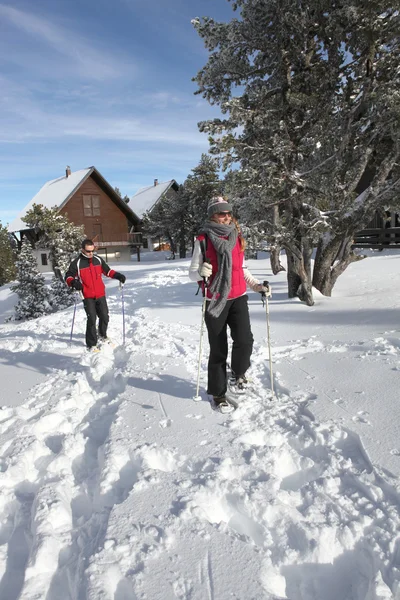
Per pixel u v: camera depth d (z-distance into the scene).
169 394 3.80
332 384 3.72
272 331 6.15
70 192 41.47
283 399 3.50
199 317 7.96
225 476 2.45
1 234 33.78
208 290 3.39
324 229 7.59
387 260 15.15
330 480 2.30
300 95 7.87
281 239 7.79
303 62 8.62
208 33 9.21
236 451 2.68
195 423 3.13
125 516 2.05
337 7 7.82
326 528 1.93
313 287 9.04
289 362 4.50
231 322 3.54
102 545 1.84
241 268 3.50
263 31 8.73
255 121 8.19
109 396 4.17
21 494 2.45
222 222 3.42
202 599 1.59
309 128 8.55
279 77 8.70
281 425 3.07
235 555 1.81
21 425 3.30
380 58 8.05
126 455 2.68
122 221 45.78
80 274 6.09
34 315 20.22
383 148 8.49
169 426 3.09
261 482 2.33
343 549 1.89
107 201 44.78
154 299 11.43
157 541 1.89
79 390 4.22
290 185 8.22
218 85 9.89
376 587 1.61
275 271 14.47
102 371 4.96
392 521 1.94
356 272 12.45
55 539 1.95
